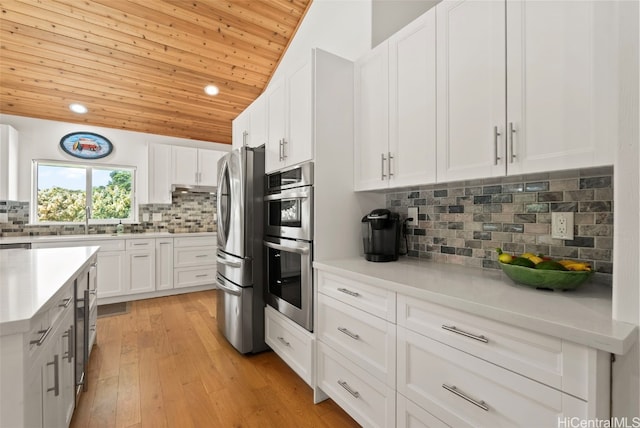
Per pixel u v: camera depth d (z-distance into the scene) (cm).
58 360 118
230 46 314
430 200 181
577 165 96
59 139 377
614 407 74
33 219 364
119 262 365
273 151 224
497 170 117
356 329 147
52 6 251
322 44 258
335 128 187
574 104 97
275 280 222
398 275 139
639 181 77
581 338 73
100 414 164
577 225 123
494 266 150
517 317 85
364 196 199
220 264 269
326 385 168
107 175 414
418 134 150
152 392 185
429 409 112
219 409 170
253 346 234
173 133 439
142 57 307
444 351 107
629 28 79
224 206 261
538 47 106
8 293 103
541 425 82
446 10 136
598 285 116
